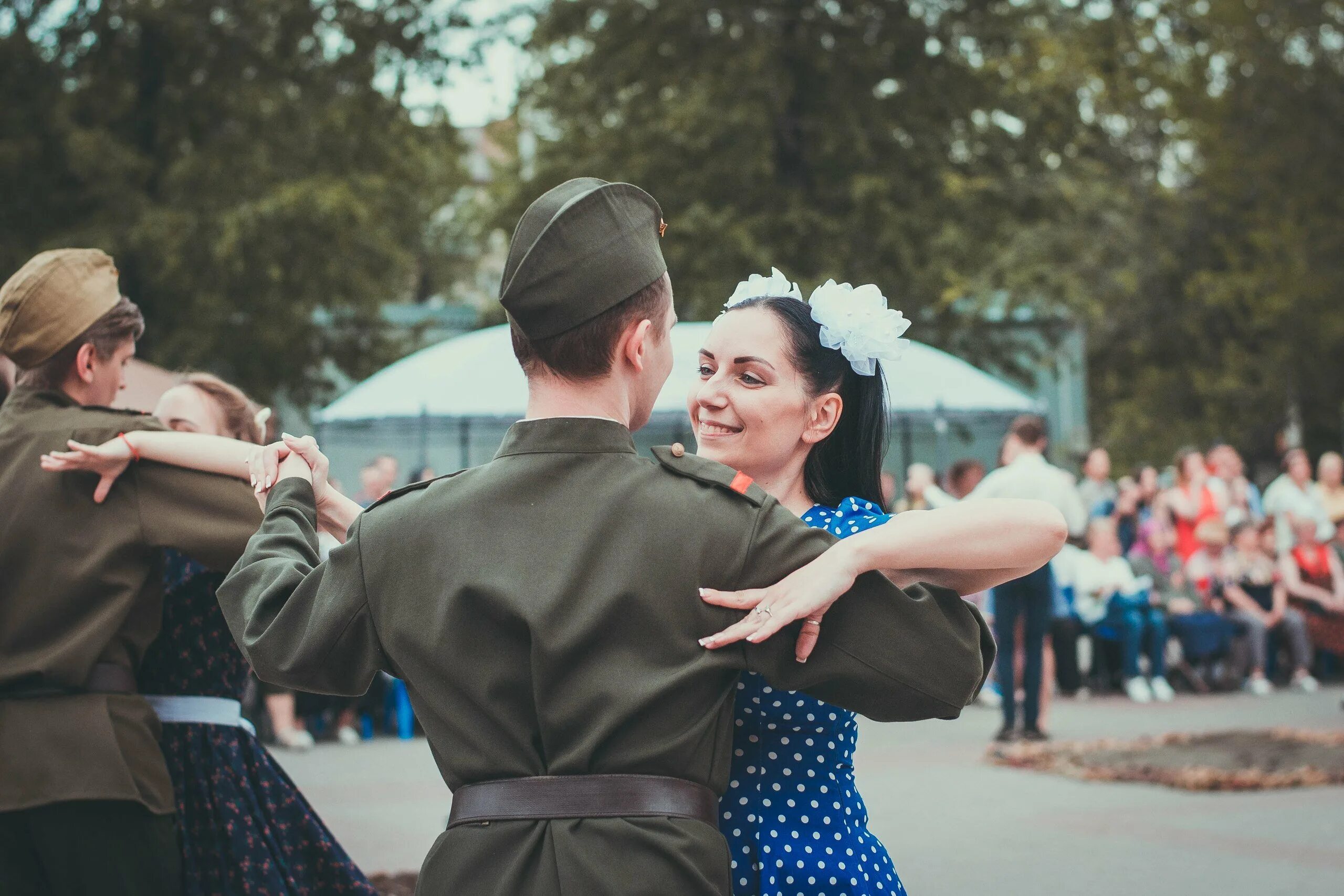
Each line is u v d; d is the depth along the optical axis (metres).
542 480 1.91
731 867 1.97
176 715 2.97
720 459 2.30
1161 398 28.22
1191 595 13.03
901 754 9.17
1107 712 11.42
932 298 20.78
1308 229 22.11
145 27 18.78
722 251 19.70
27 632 2.80
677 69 21.08
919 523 1.91
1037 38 21.38
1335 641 13.05
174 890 2.86
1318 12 20.78
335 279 19.86
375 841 6.36
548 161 22.30
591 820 1.80
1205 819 6.75
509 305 1.97
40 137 18.38
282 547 2.11
